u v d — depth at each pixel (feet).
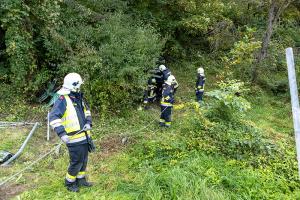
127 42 31.12
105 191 17.61
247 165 21.33
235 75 45.80
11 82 31.22
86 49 29.40
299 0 51.60
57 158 20.94
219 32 45.42
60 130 15.29
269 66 45.96
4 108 28.40
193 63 48.24
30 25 29.94
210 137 23.76
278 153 23.08
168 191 17.39
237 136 23.54
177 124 29.30
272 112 37.14
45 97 30.48
